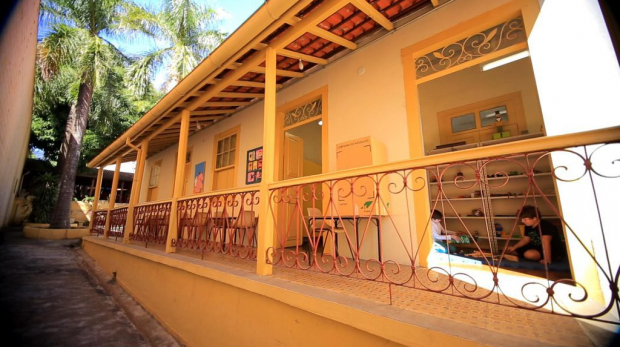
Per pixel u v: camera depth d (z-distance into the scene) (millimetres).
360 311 1678
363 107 3980
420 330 1446
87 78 11141
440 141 5914
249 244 2949
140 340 3227
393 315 1595
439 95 6031
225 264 3119
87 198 16344
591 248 1978
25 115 6176
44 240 10117
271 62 3137
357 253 2014
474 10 3117
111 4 11641
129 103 15859
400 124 3572
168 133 7184
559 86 2266
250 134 5898
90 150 16125
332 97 4406
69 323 3576
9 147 4273
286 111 5262
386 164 2002
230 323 2562
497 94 5371
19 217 13914
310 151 6969
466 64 3188
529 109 5039
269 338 2189
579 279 2131
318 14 2705
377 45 3949
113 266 5688
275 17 2729
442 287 2273
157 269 3963
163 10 13227
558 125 2287
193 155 7762
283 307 2148
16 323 3488
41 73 9734
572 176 2150
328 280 2420
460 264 3223
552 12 2330
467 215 5070
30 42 3494
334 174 2291
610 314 1687
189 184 7680
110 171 18641
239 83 4359
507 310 1744
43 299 4387
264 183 2838
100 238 7102
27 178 15812
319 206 5977
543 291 2191
